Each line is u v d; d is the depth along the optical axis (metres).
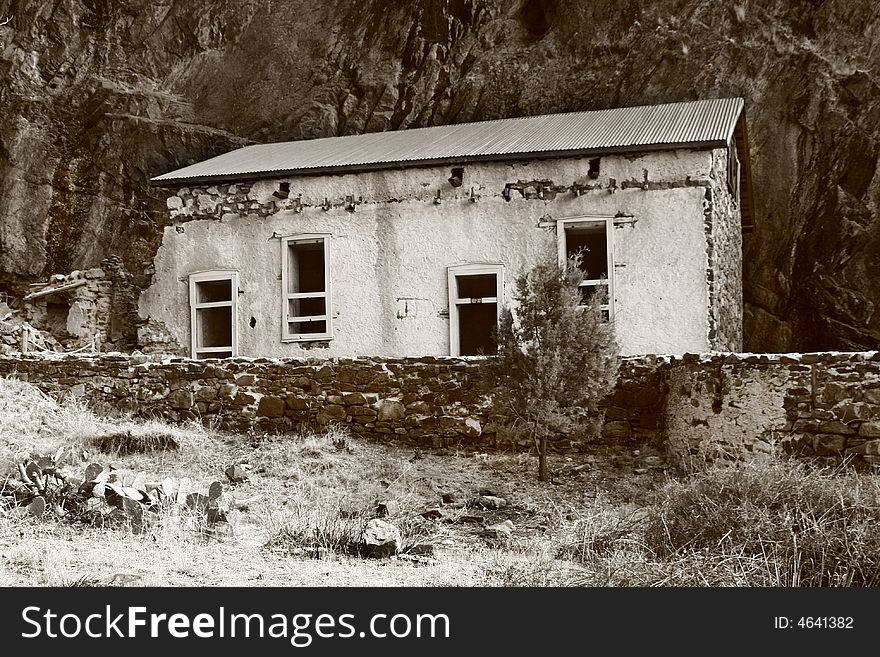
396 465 11.53
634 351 15.09
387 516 9.59
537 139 16.70
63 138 28.53
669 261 15.09
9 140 28.22
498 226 15.81
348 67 28.84
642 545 7.84
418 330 16.06
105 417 13.03
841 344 23.52
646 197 15.23
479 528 9.38
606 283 15.31
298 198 16.70
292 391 12.65
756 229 23.92
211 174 16.95
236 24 29.73
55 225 28.28
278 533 8.83
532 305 11.40
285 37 29.33
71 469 10.18
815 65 24.31
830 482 8.03
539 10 27.91
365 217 16.41
